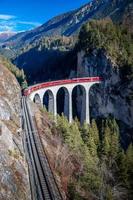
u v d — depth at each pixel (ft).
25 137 215.51
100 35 589.32
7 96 243.19
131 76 529.86
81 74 627.05
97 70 575.79
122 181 229.66
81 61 622.54
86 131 334.03
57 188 163.63
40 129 253.85
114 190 203.72
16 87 324.39
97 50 580.30
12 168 139.33
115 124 454.40
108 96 553.64
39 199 144.97
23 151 184.55
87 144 300.81
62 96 638.94
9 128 190.80
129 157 264.93
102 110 563.89
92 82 540.11
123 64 553.64
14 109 235.61
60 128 291.17
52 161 204.95
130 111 532.73
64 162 212.84
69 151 241.14
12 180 128.57
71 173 206.39
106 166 252.62
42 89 444.55
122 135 526.98
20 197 125.18
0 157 130.41
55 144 243.40
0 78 270.26
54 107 472.03
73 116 600.80
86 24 628.69
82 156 251.60
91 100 572.10
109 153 306.76
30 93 397.80
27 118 264.72
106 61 560.20
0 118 190.49
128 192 216.13
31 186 150.20
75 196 171.53
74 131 303.07
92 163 235.61
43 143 223.71
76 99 604.49
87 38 607.37
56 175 187.42
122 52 574.15
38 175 167.94
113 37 594.24
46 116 326.65
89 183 190.19
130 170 245.04
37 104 380.78
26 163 170.71
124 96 536.42
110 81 553.64
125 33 648.38
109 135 363.97
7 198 112.57
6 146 150.10
